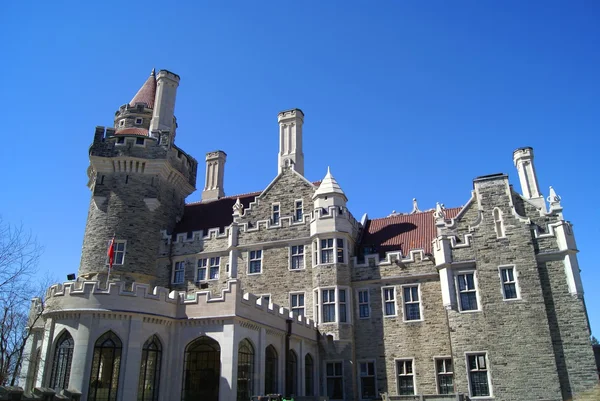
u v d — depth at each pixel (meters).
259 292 34.47
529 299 28.16
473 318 28.97
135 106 44.38
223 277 35.78
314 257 33.78
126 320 23.94
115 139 39.41
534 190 41.03
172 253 37.91
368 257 33.59
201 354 25.73
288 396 26.08
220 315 24.52
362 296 33.16
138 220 37.91
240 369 24.70
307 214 35.22
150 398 24.03
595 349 31.19
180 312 25.67
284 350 28.31
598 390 25.75
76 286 24.55
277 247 35.25
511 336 27.89
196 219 41.34
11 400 16.94
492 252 29.73
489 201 30.91
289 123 41.59
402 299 32.03
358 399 31.00
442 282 30.50
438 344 30.34
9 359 28.86
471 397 27.64
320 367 31.78
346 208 34.88
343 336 31.52
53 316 24.59
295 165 40.00
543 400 26.33
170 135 40.88
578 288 27.72
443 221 32.19
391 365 30.97
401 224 37.34
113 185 38.72
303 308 33.22
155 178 39.38
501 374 27.45
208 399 24.69
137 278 36.47
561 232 28.89
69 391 19.34
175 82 43.88
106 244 36.81
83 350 23.03
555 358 26.92
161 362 24.55
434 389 29.61
